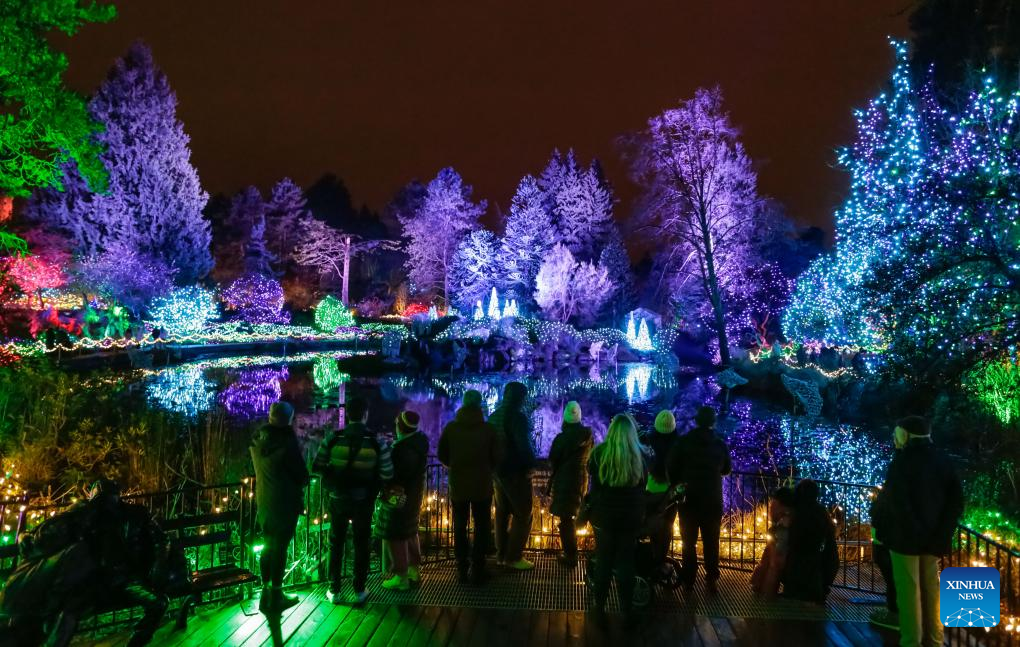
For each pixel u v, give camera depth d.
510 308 55.12
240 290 51.66
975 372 13.95
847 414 21.72
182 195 48.84
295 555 7.63
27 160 14.73
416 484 6.61
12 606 4.48
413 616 6.04
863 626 5.91
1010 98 14.28
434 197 67.25
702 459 6.61
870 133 18.11
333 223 84.12
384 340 37.59
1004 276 12.89
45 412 12.06
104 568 4.73
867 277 15.38
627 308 56.84
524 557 7.59
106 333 32.03
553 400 26.11
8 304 28.33
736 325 41.78
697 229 36.59
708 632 5.77
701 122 35.06
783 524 6.58
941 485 5.10
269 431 5.72
